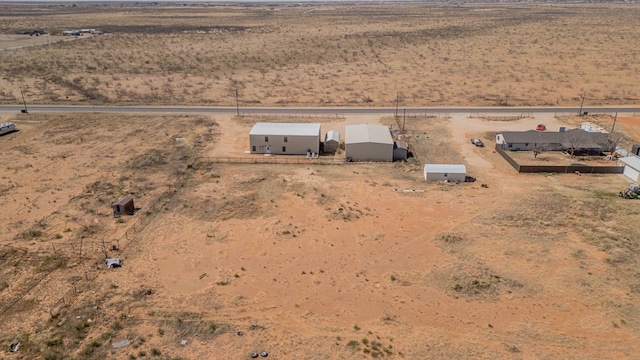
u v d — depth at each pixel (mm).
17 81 110000
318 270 40375
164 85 109000
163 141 72625
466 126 80562
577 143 67625
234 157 67250
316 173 61500
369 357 30172
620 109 89188
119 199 51562
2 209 50594
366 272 40094
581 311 35031
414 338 32094
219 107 91750
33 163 63594
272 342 31625
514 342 31766
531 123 81875
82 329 32750
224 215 50000
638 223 47094
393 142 66938
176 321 33688
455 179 58969
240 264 41281
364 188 56781
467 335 32469
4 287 37406
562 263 41031
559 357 30328
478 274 39562
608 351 30938
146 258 41906
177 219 49000
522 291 37406
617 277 38906
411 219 49156
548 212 49969
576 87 105812
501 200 53219
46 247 43312
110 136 74812
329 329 33062
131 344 31312
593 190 55500
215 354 30453
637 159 60562
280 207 51875
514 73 119562
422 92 102750
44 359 29781
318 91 103812
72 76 116250
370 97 98875
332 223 48406
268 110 89438
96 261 41250
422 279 39062
